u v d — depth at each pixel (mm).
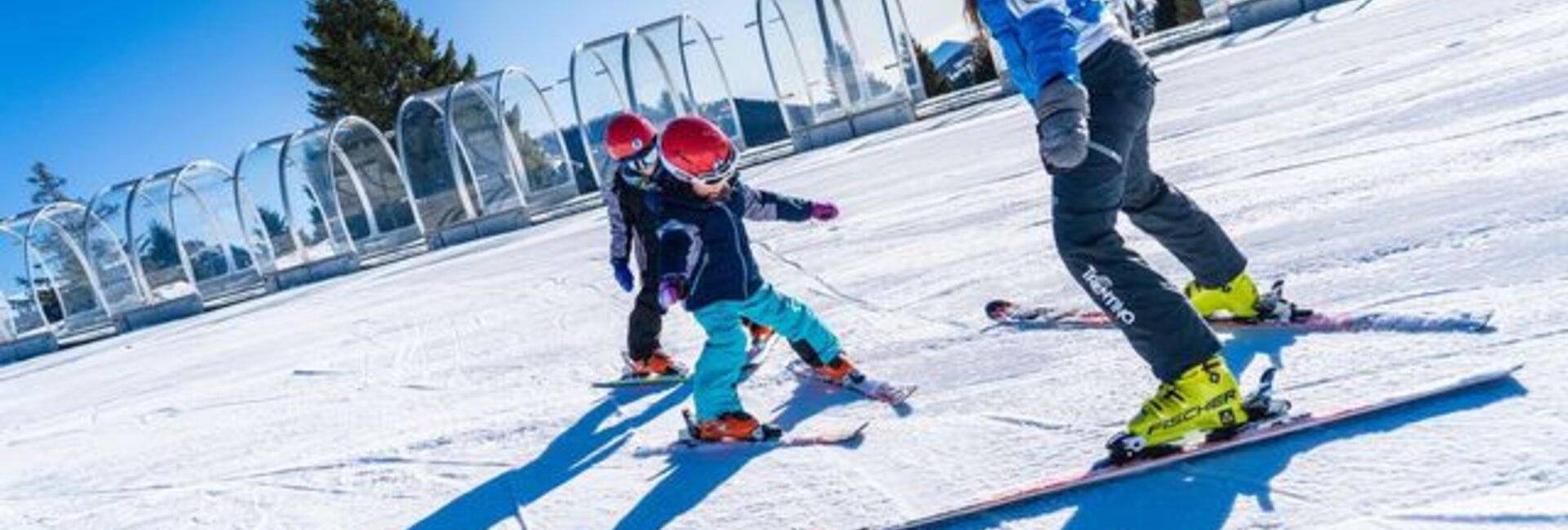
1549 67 6508
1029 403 3385
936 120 17766
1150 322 2588
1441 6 12516
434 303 10820
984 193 8539
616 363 5699
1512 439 2303
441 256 17656
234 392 7730
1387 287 3570
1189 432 2633
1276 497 2357
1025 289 4957
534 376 5930
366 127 21031
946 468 3064
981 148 11789
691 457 3770
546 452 4289
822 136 19344
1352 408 2621
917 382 3986
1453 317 3029
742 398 4371
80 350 17578
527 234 17547
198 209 21031
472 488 4027
